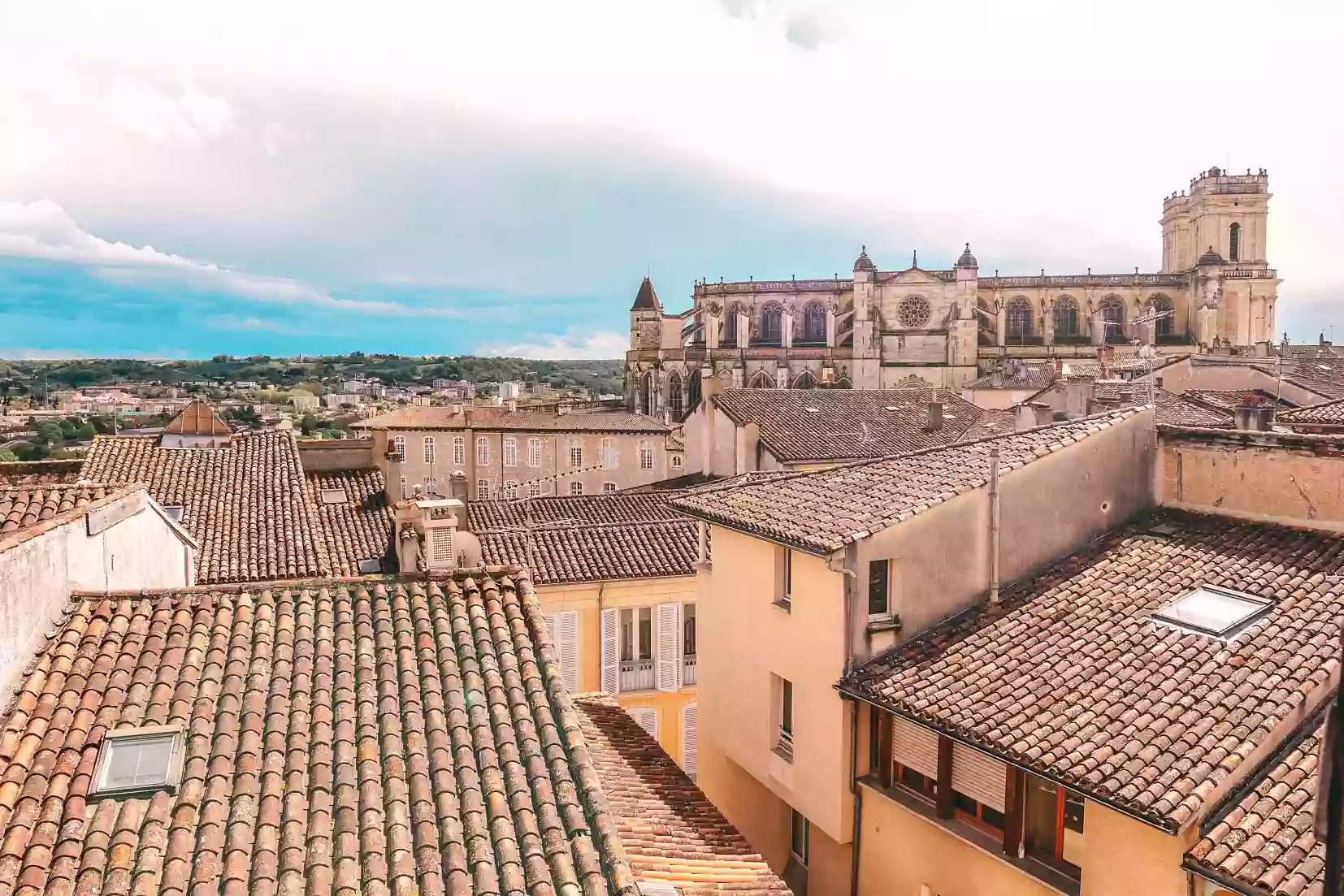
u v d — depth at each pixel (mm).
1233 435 18797
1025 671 15211
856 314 109375
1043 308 111938
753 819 20500
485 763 10633
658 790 16406
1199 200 120875
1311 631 14078
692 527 30094
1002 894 14258
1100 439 19312
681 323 123000
